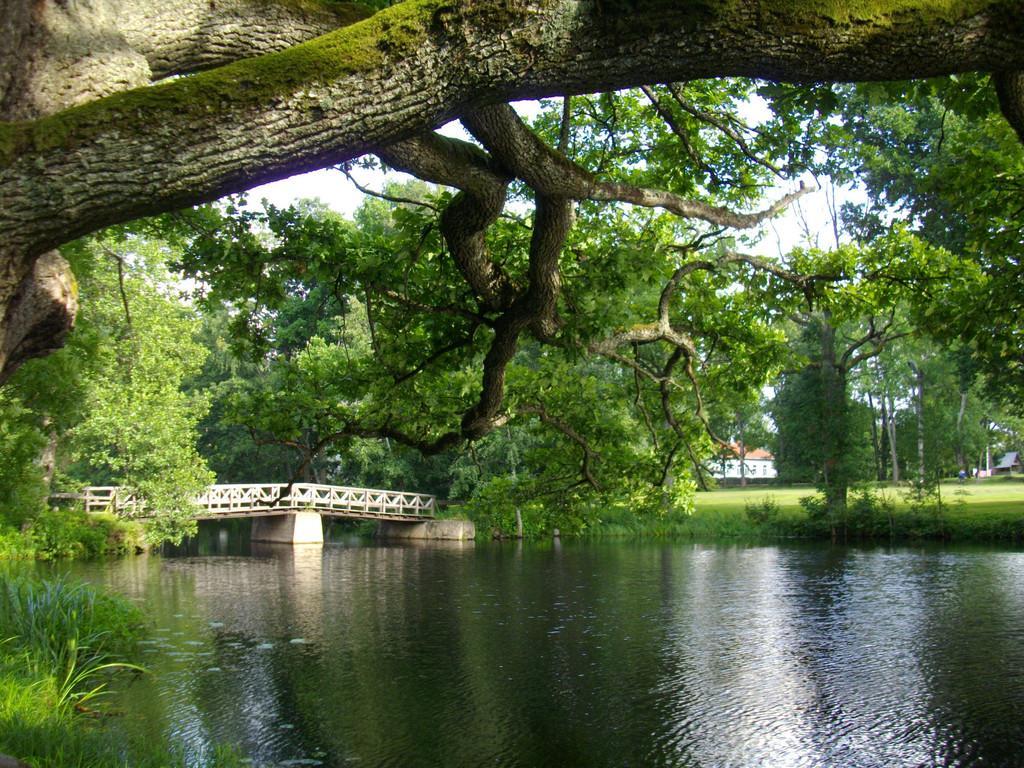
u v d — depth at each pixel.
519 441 37.78
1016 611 17.33
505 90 2.65
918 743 9.90
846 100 28.48
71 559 27.22
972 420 60.72
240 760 8.99
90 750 6.45
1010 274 7.88
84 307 23.34
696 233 10.23
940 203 25.55
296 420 8.46
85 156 2.35
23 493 14.50
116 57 2.96
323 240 7.20
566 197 4.54
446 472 44.66
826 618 16.98
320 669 13.06
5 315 2.55
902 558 26.62
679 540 35.31
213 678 12.19
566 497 10.43
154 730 9.48
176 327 30.16
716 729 10.41
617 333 7.29
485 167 4.24
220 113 2.41
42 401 13.72
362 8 3.56
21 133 2.34
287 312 36.00
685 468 10.35
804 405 35.62
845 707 11.22
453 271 7.28
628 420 10.68
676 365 10.46
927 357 44.53
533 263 5.34
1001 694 11.67
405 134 2.65
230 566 26.41
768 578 22.67
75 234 2.47
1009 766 9.19
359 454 41.34
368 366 8.62
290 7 3.38
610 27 2.53
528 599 19.61
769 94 5.52
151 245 28.80
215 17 3.23
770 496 52.34
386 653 14.15
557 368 9.74
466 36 2.51
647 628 16.19
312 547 33.88
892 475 59.66
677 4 2.49
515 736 10.12
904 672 12.88
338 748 9.62
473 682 12.41
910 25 2.53
